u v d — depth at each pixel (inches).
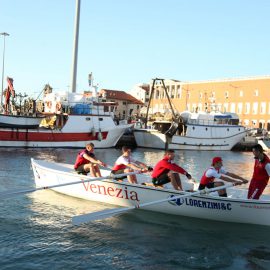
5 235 402.6
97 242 394.9
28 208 507.5
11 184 680.4
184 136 1734.7
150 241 404.2
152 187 486.0
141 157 1373.0
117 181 511.2
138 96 3988.7
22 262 338.6
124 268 336.8
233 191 547.8
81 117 1502.2
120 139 1792.6
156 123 1857.8
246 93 3090.6
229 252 382.3
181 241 407.5
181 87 3553.2
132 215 489.7
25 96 1598.2
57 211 498.0
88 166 549.3
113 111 1642.5
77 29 1843.0
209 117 1859.0
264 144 2041.1
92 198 545.3
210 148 1822.1
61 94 1560.0
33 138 1421.0
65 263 341.1
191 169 1089.4
